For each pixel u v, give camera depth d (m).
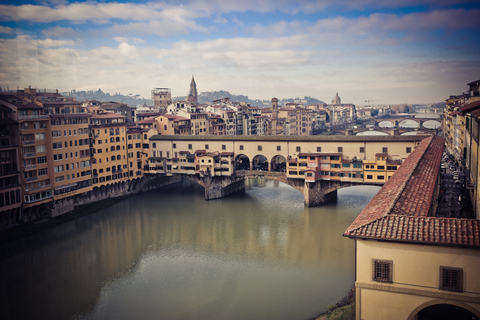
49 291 58.19
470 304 29.36
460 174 96.38
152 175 122.69
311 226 84.81
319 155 99.62
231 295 55.12
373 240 31.78
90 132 104.31
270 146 108.06
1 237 78.19
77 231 85.31
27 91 93.75
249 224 87.69
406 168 58.50
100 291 57.72
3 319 50.78
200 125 159.25
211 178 112.06
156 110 184.25
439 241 29.61
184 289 57.38
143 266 66.06
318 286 57.03
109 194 111.56
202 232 83.06
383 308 32.03
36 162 87.44
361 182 96.62
